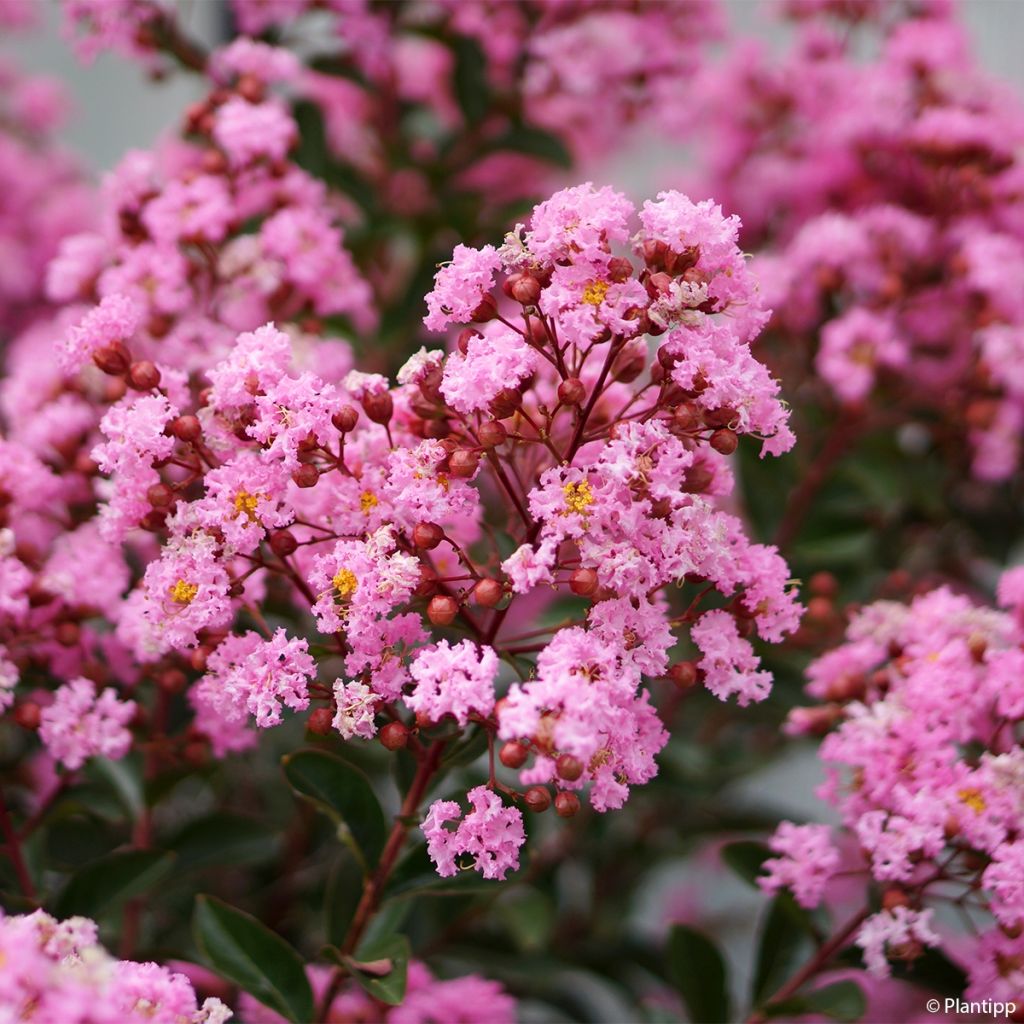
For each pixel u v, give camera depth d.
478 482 0.89
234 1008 0.91
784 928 0.89
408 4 1.07
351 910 0.85
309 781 0.82
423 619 0.80
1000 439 1.01
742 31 1.39
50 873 0.91
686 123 1.10
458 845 0.75
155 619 0.77
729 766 1.03
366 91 1.08
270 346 0.78
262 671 0.76
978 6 1.32
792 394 1.04
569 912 1.07
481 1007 0.89
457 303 0.77
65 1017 0.69
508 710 0.74
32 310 1.23
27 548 0.84
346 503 0.77
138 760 0.91
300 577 0.80
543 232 0.75
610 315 0.75
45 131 1.34
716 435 0.76
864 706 0.84
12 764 0.96
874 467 1.03
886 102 1.03
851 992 0.85
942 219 1.03
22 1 1.29
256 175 0.92
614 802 0.75
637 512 0.75
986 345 0.99
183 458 0.79
